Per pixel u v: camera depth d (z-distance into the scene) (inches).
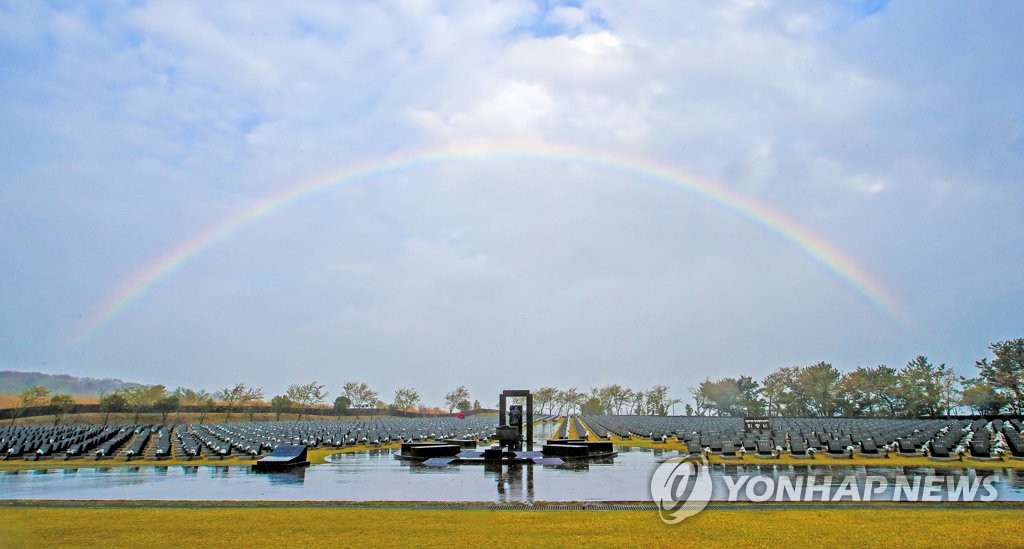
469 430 2162.9
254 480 834.2
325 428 2204.7
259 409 4537.4
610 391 6131.9
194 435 1777.8
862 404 3909.9
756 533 463.2
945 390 3531.0
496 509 584.1
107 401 3917.3
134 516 542.9
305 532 473.1
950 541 436.1
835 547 422.6
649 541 440.1
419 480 828.0
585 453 1181.7
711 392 4803.2
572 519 522.9
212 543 438.3
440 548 422.6
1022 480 778.2
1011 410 3083.2
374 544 434.3
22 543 439.5
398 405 5580.7
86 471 954.1
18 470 965.8
